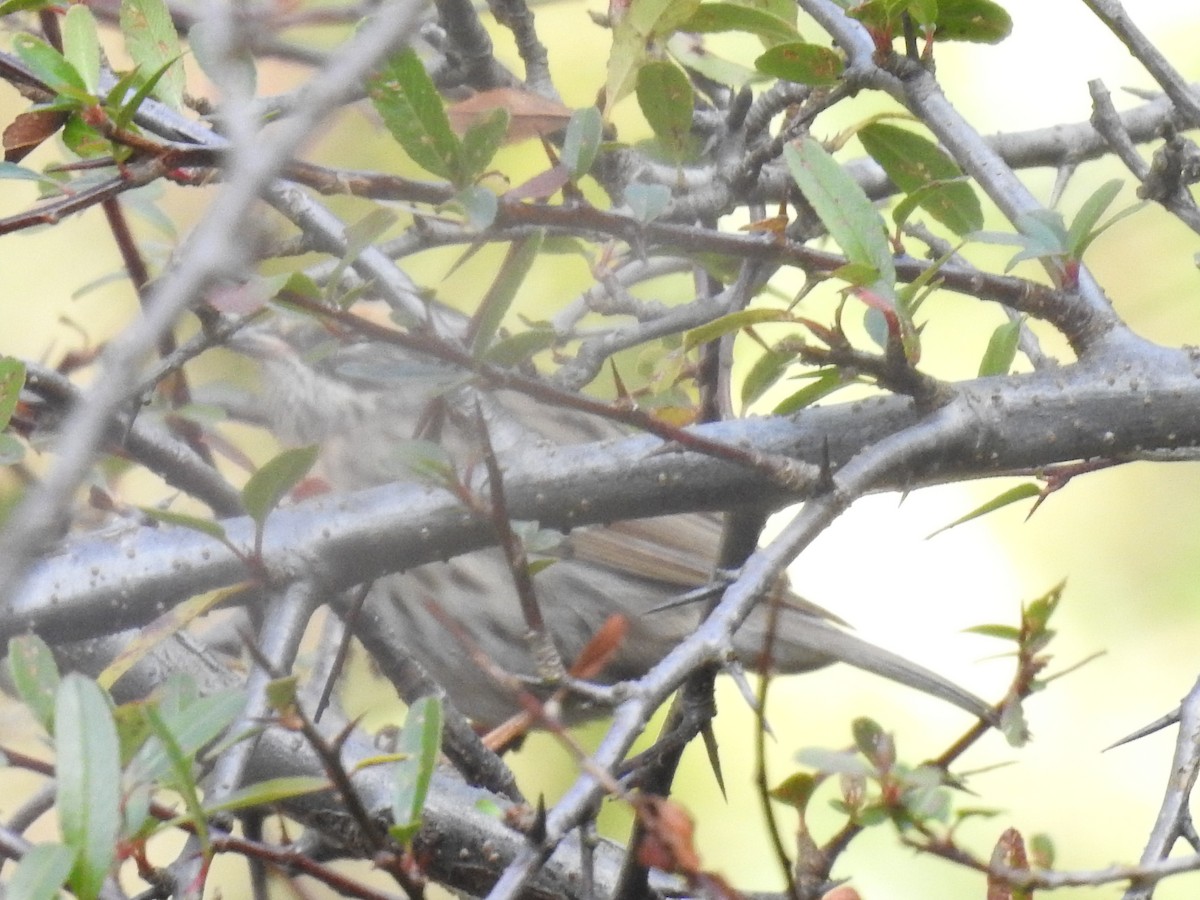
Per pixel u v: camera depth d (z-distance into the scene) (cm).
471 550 579
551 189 519
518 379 487
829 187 495
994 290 568
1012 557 1253
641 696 422
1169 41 1200
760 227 545
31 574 574
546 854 387
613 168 689
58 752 361
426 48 795
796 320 492
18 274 1059
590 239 693
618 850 645
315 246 556
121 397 315
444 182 524
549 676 437
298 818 602
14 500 472
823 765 452
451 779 622
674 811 391
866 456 524
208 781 522
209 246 319
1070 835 1155
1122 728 1200
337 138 827
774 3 675
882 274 491
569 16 1085
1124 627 1235
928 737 1155
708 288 725
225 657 731
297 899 585
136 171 488
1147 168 591
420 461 469
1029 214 567
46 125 485
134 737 393
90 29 505
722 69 684
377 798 599
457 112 602
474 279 990
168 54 521
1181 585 1234
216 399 768
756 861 1037
